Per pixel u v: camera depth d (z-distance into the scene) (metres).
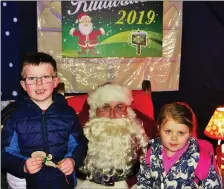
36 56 1.41
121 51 2.62
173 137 1.38
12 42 2.47
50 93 1.41
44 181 1.44
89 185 1.57
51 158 1.37
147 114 1.87
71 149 1.44
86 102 1.74
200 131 2.72
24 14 2.48
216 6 2.67
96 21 2.56
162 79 2.69
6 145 1.39
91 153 1.55
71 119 1.46
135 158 1.58
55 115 1.44
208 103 2.76
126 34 2.61
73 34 2.55
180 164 1.43
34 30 2.51
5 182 1.86
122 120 1.56
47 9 2.49
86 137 1.57
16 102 1.49
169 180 1.44
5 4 2.42
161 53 2.66
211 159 1.44
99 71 2.62
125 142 1.54
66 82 2.59
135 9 2.59
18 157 1.36
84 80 2.61
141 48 2.63
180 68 2.73
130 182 1.60
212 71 2.73
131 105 1.84
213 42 2.71
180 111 1.38
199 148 1.47
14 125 1.40
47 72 1.39
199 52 2.71
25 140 1.40
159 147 1.49
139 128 1.63
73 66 2.59
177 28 2.65
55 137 1.42
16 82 2.50
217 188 1.41
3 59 2.47
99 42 2.59
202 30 2.69
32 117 1.41
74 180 1.54
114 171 1.55
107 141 1.52
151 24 2.62
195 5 2.66
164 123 1.40
